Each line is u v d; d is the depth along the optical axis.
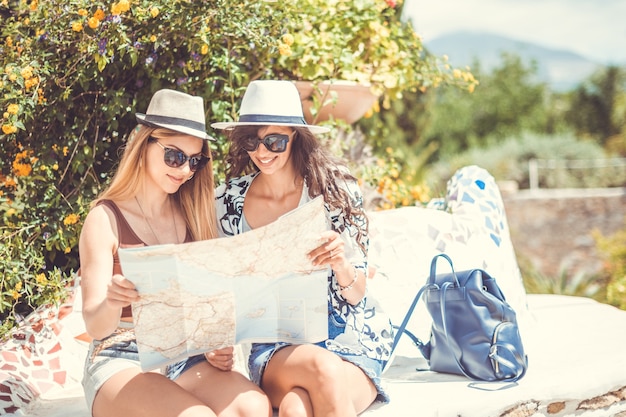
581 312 4.95
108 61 3.90
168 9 3.99
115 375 2.74
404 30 5.62
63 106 4.11
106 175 4.22
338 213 3.12
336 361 2.78
